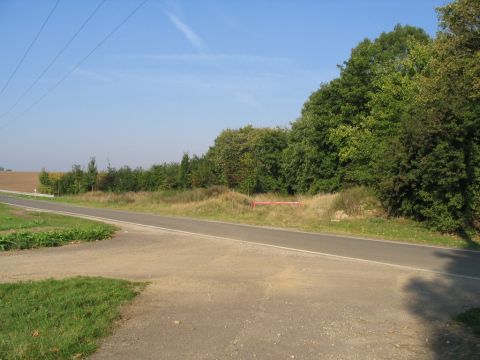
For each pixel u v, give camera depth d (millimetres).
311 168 37969
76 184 59062
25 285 8289
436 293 8250
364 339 5852
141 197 40469
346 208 24047
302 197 30688
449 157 18641
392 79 29938
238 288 8562
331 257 12312
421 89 22047
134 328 6172
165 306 7270
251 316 6781
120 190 51625
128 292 7891
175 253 12938
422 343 5723
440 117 19078
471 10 19547
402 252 13555
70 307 6879
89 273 9898
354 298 7871
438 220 19047
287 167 47781
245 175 46531
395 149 20812
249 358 5180
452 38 20500
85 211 31812
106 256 12328
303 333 6051
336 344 5664
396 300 7754
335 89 35219
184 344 5594
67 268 10492
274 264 11188
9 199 52062
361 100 34062
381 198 22047
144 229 19734
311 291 8367
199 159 50438
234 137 69000
